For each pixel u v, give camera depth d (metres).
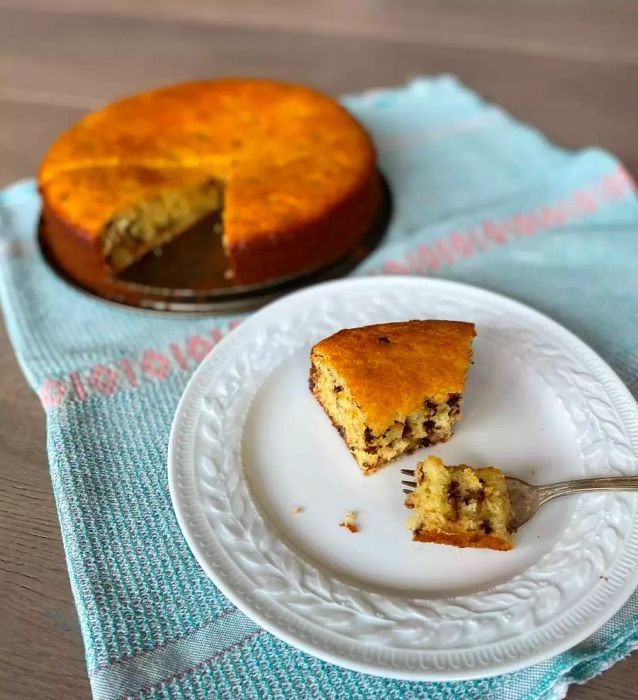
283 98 0.66
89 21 0.90
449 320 0.50
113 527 0.42
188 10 0.92
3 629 0.39
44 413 0.50
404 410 0.43
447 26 0.88
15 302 0.57
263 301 0.55
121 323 0.55
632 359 0.50
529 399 0.46
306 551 0.40
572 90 0.77
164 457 0.46
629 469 0.42
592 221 0.62
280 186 0.58
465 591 0.38
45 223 0.63
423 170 0.68
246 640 0.38
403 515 0.42
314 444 0.45
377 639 0.36
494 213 0.62
